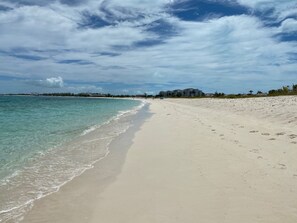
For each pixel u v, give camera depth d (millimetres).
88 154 12648
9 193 7906
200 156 11109
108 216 6363
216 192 7387
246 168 9195
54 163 11070
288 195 7008
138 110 48594
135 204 6945
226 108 36469
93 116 34156
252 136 14508
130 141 15758
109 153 12773
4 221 6238
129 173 9562
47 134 18391
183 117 28531
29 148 13891
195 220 5961
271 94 69062
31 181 8914
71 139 16594
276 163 9578
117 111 45781
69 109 49781
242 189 7488
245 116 24312
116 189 8062
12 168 10359
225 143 13195
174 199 7113
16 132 19078
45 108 51875
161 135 17109
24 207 6969
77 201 7273
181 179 8578
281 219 5855
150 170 9773
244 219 5902
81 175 9508
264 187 7555
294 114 20516
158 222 5953
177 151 12273
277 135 14320
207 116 27438
